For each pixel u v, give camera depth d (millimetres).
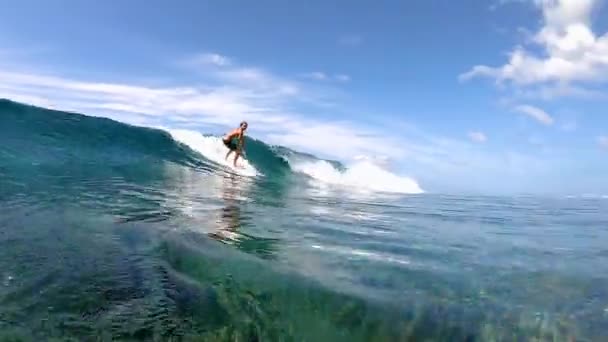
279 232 7320
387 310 4055
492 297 4516
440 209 12805
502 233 8625
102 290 4059
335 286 4512
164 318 3664
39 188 8812
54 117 16078
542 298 4543
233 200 10961
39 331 3311
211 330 3574
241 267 4926
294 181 19359
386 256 6043
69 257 4836
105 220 6766
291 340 3609
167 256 5164
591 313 4184
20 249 4945
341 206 12008
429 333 3738
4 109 15203
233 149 19266
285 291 4305
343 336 3682
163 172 14617
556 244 7590
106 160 14383
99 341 3260
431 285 4785
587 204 16516
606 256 6668
